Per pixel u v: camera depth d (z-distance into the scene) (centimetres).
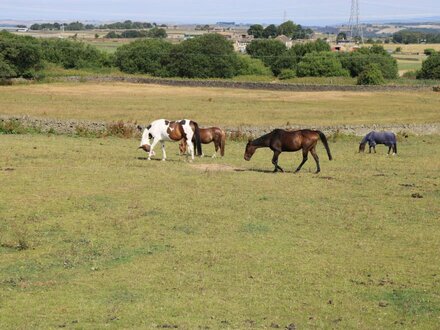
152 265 1356
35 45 9431
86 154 2756
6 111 4984
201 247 1484
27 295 1180
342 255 1452
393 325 1066
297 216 1788
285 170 2533
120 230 1611
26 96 6612
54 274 1301
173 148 3228
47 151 2778
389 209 1900
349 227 1691
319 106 6294
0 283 1242
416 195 2075
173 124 2625
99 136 3622
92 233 1584
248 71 10638
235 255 1430
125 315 1086
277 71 10919
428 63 10019
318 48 11906
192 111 5553
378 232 1648
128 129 3731
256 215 1781
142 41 10938
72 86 8050
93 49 10800
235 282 1262
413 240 1578
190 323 1052
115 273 1306
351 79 9588
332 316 1101
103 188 2052
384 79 9388
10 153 2664
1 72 8594
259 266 1361
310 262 1393
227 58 10331
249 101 6731
